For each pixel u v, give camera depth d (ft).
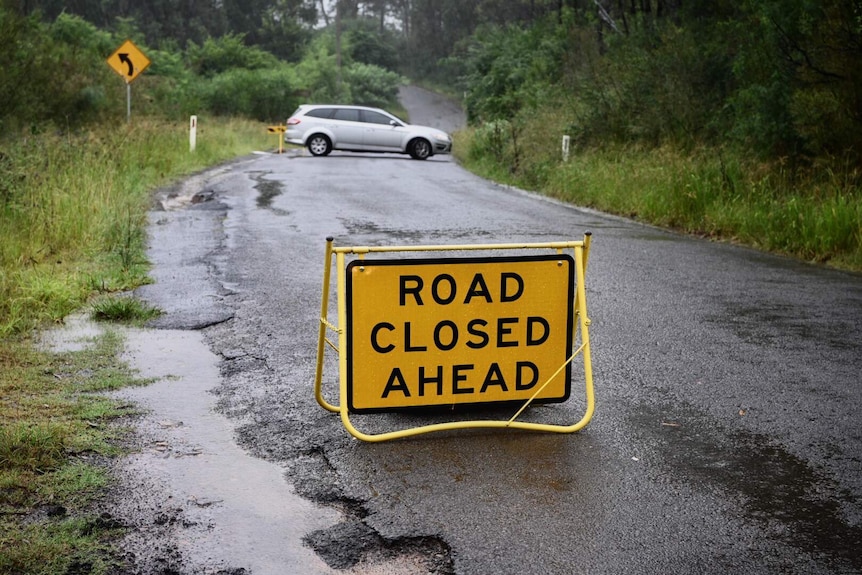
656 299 27.48
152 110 103.14
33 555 11.27
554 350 16.90
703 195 44.68
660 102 61.87
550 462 14.78
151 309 24.59
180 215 44.37
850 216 36.63
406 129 98.12
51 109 73.05
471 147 89.20
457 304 16.35
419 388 16.35
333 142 97.30
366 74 244.63
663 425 16.61
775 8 45.37
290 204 49.83
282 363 20.06
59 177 39.81
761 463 14.85
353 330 15.99
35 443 14.56
